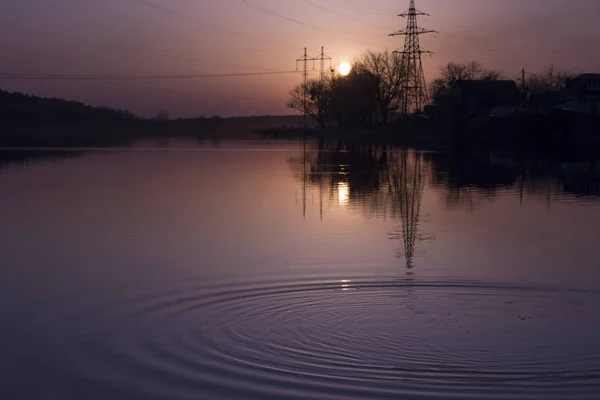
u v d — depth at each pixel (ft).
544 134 195.21
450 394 21.62
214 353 25.13
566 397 21.43
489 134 217.77
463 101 225.15
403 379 22.74
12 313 30.17
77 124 396.37
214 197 71.46
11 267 38.81
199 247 44.34
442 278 35.91
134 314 29.76
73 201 67.92
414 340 26.45
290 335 26.94
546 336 27.02
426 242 46.14
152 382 22.71
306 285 34.42
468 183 89.25
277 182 89.04
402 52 255.09
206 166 119.85
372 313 29.84
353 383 22.41
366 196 73.61
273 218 57.11
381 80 330.13
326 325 28.19
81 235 48.80
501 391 21.85
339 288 33.88
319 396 21.49
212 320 28.84
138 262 39.99
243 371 23.44
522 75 304.30
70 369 23.91
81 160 135.44
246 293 32.94
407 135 275.80
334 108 352.69
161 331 27.50
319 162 133.08
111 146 206.90
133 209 62.13
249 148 201.16
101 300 31.94
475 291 33.50
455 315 29.63
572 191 79.20
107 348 25.76
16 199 69.51
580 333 27.35
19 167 115.55
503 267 38.63
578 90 274.77
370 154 165.99
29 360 24.77
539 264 39.34
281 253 42.39
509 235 49.21
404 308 30.58
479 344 26.03
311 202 67.87
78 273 37.29
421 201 69.36
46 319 29.25
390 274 36.78
